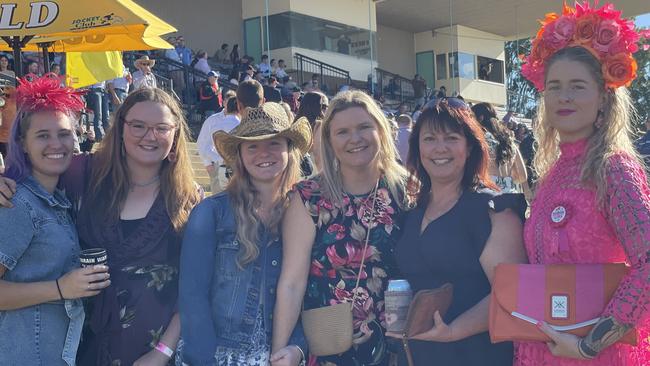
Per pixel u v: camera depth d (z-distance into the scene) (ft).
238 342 9.65
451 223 9.23
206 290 9.69
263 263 9.92
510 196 9.04
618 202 7.80
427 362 9.17
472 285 9.11
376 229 10.03
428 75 103.50
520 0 88.07
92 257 9.45
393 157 10.46
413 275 9.54
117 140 10.61
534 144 9.96
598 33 8.38
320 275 10.01
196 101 59.57
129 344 10.09
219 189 21.83
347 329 9.73
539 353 8.53
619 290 7.66
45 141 9.99
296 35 80.89
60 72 35.42
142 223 10.39
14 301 9.43
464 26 101.81
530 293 8.23
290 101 51.39
